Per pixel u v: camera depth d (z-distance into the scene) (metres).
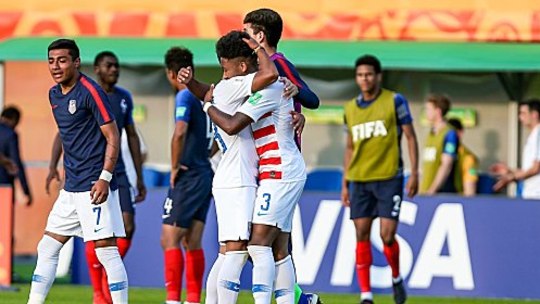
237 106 26.53
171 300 35.19
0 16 53.03
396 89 57.56
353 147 38.62
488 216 43.53
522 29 51.16
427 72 57.38
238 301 39.66
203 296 41.03
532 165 47.75
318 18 51.72
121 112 36.34
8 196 44.38
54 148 36.38
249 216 26.52
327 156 57.59
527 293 43.34
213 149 35.34
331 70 57.47
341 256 43.62
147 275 44.53
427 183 49.09
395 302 39.25
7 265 44.25
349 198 39.78
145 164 58.25
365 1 51.88
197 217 35.59
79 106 28.53
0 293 41.44
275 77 26.06
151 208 44.59
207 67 57.44
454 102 57.38
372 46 52.47
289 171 26.56
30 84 60.03
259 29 28.08
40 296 29.06
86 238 28.92
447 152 48.06
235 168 26.61
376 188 38.06
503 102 57.22
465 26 51.28
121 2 52.75
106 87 36.09
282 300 27.44
